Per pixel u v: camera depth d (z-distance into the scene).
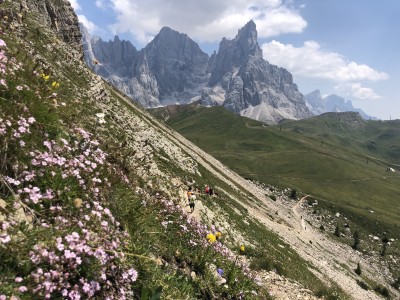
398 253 158.12
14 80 6.73
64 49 44.66
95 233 5.17
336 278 54.88
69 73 33.97
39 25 45.31
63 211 5.23
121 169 8.34
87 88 36.66
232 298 8.11
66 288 4.17
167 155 51.84
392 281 118.62
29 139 5.84
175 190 15.17
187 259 8.02
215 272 8.35
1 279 3.71
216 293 7.79
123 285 5.20
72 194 5.63
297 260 43.19
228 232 23.92
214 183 66.88
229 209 42.94
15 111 5.93
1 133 5.14
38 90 7.31
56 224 4.80
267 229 56.03
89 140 7.48
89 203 5.94
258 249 25.94
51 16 77.00
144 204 7.65
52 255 4.09
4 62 6.94
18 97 6.55
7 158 5.25
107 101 43.28
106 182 6.71
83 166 6.07
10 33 10.77
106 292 4.82
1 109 5.76
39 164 5.49
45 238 4.40
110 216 5.59
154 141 52.75
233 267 8.77
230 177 113.38
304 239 82.19
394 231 180.88
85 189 6.09
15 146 5.41
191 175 52.16
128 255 5.63
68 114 8.09
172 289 6.07
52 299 4.01
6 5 24.67
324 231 148.12
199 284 7.41
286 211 139.62
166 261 7.27
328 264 66.69
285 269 21.03
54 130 6.84
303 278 22.78
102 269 4.70
